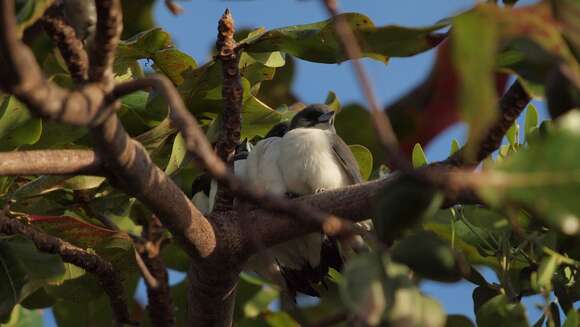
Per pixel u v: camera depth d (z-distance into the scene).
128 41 9.80
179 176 12.04
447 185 4.73
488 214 8.57
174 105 5.39
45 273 8.74
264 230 8.62
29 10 6.53
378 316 5.14
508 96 7.15
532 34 4.99
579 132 4.76
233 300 9.27
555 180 4.71
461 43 4.54
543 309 8.34
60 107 5.59
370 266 5.27
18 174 7.30
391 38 6.79
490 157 8.01
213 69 9.70
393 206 5.09
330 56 8.68
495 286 8.74
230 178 5.20
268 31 8.59
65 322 12.25
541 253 8.31
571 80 5.05
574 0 5.09
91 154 7.55
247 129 10.55
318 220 5.24
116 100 5.95
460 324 9.56
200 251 8.46
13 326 10.94
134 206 11.29
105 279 9.23
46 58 9.74
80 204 10.21
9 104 8.94
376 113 4.68
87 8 7.04
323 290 12.12
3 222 8.82
